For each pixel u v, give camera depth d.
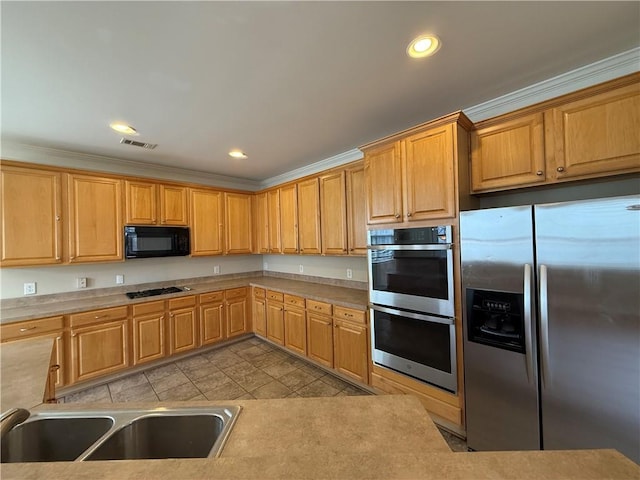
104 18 1.21
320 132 2.59
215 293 3.62
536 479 0.52
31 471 0.60
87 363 2.67
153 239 3.25
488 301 1.70
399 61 1.59
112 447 0.91
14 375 1.28
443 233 1.88
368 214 2.36
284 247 3.78
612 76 1.65
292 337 3.30
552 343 1.47
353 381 2.71
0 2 1.10
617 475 0.52
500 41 1.45
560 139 1.64
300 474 0.56
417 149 2.03
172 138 2.63
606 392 1.34
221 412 0.98
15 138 2.54
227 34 1.34
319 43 1.42
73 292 3.00
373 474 0.55
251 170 3.92
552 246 1.47
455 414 1.86
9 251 2.44
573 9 1.25
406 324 2.13
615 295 1.31
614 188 1.70
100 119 2.20
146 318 3.05
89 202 2.85
